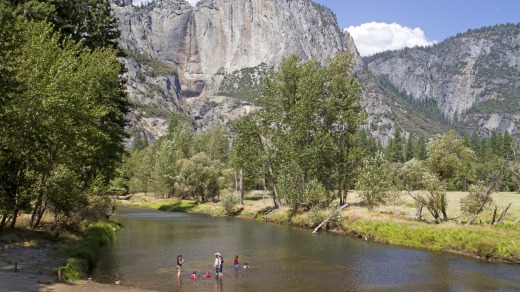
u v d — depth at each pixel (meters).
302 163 69.69
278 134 77.00
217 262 32.44
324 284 30.33
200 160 107.75
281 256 41.00
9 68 28.86
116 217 82.06
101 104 45.06
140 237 52.88
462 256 41.31
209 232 58.97
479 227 46.06
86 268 31.23
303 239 52.41
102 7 52.94
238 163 93.88
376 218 56.34
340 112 69.50
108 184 52.53
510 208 63.06
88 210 48.94
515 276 33.06
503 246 39.56
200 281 30.73
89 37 51.00
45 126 31.36
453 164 52.62
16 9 36.31
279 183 75.25
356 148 71.56
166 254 41.09
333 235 56.41
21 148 32.19
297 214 71.19
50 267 27.77
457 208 64.62
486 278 32.38
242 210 87.75
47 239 36.81
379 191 61.47
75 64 35.75
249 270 34.75
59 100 30.97
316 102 70.50
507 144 157.25
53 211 40.91
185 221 75.00
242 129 81.94
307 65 74.75
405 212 61.94
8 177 33.56
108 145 46.44
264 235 56.16
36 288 21.81
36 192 35.75
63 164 36.69
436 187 50.97
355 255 41.66
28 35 33.09
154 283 29.62
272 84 77.56
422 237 46.81
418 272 34.28
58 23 45.28
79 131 35.00
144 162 139.75
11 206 34.06
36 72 30.80
